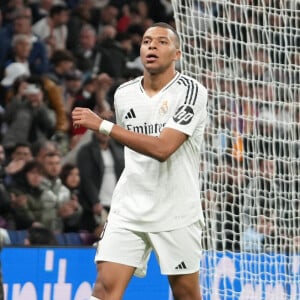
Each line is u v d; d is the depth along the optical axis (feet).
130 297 85.61
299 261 90.68
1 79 128.06
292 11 92.84
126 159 60.44
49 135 119.34
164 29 59.72
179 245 60.13
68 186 102.73
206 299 83.46
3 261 81.61
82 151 107.14
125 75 131.75
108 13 146.92
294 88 92.63
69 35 140.56
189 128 57.88
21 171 100.89
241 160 90.07
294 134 92.07
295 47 92.94
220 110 88.07
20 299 82.17
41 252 83.56
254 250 87.92
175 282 61.67
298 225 91.86
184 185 59.93
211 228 85.61
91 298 59.98
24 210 98.43
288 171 91.71
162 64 59.11
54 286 84.02
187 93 58.90
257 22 90.68
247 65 89.92
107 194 107.34
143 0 154.40
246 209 89.56
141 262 60.80
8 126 116.98
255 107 90.74
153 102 59.52
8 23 132.36
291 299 89.40
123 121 60.90
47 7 141.69
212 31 86.53
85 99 126.00
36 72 130.82
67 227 100.94
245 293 86.02
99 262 60.13
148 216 59.26
